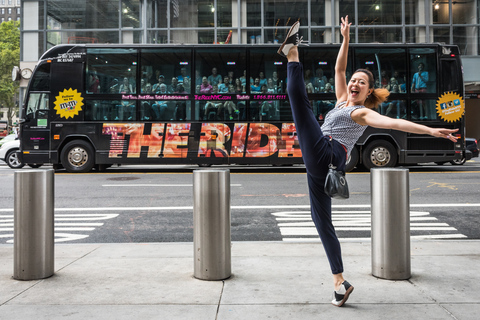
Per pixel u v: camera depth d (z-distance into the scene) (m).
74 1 23.36
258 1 22.80
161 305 3.15
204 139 13.95
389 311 3.00
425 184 10.94
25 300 3.28
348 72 13.96
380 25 22.59
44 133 14.14
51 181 3.95
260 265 4.22
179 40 23.02
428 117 13.98
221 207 3.78
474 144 18.23
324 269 4.07
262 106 13.96
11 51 74.56
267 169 16.03
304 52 13.90
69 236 5.93
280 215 7.29
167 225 6.62
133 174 14.01
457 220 6.79
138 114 14.02
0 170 16.66
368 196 9.30
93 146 14.22
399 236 3.74
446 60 14.02
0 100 78.56
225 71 14.01
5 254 4.81
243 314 2.96
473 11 22.66
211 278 3.74
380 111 13.90
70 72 14.12
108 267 4.20
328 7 22.61
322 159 3.03
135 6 23.11
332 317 2.90
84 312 3.02
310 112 3.02
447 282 3.66
